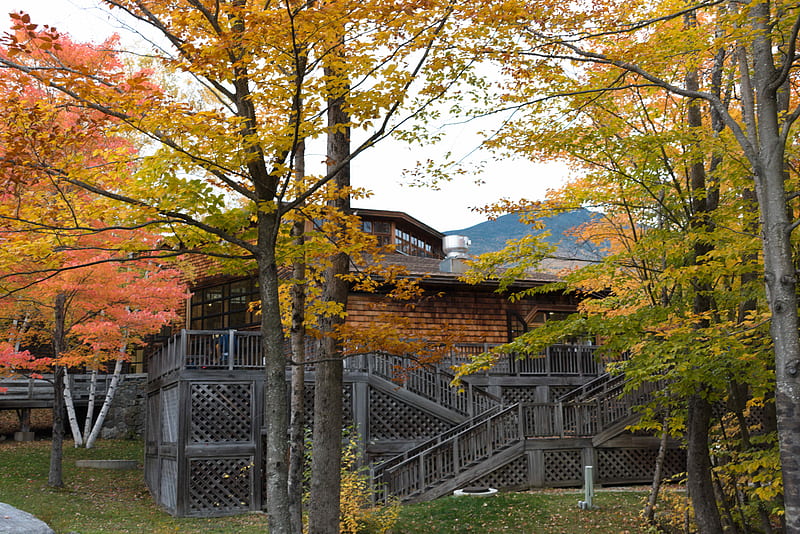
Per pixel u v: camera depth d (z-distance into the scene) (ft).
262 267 24.54
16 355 56.54
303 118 24.43
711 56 34.83
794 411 22.79
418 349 31.81
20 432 89.30
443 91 26.27
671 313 35.19
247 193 24.80
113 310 60.64
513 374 71.10
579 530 45.75
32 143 22.17
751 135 27.58
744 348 30.58
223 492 54.13
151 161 23.79
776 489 31.40
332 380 35.09
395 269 32.76
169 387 58.59
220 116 22.29
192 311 94.22
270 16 21.85
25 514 25.11
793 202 34.27
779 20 25.79
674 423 39.09
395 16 23.18
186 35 26.32
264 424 56.03
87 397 96.63
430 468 56.70
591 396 69.82
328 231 29.50
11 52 20.90
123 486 65.57
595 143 35.01
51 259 28.14
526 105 30.73
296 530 32.30
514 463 58.95
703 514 37.32
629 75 35.50
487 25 24.82
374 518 43.62
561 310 84.07
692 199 37.91
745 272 32.91
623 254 36.91
